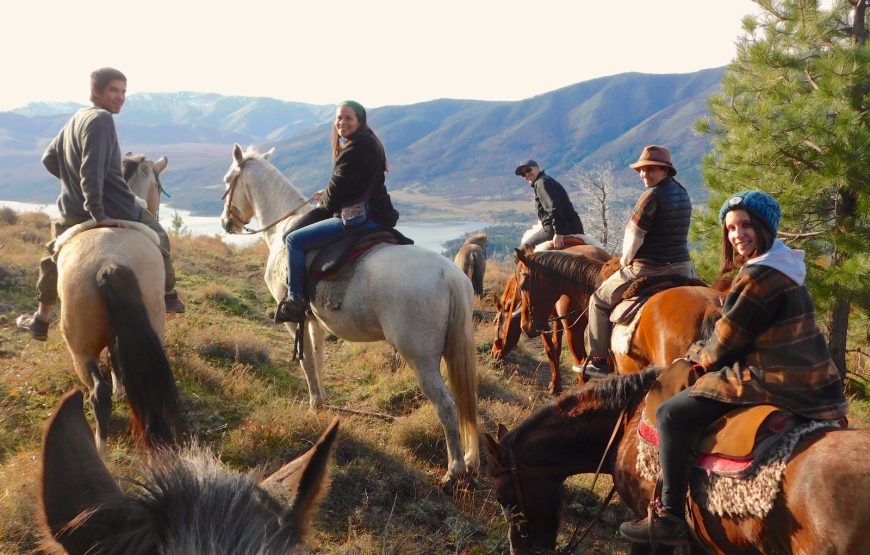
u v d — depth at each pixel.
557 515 4.45
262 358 8.66
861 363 12.77
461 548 5.07
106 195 5.85
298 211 6.80
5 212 16.36
